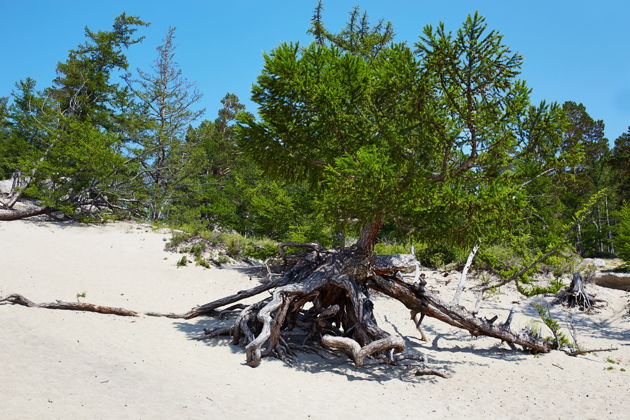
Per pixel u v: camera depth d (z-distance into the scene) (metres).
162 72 39.72
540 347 12.09
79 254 20.92
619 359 12.29
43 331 9.29
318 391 7.81
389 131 10.52
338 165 9.02
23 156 28.69
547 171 9.83
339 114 10.61
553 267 22.41
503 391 8.55
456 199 9.00
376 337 10.14
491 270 22.55
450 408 7.45
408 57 9.33
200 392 6.92
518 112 9.02
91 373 7.24
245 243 25.53
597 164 45.34
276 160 11.70
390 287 12.03
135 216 32.69
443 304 12.15
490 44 8.38
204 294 17.64
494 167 10.23
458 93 9.89
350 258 11.59
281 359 9.92
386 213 9.74
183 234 25.72
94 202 29.28
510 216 9.28
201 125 39.06
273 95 10.77
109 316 12.10
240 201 36.47
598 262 29.14
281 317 10.38
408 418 6.72
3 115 34.69
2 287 14.26
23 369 7.04
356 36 26.05
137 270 19.94
